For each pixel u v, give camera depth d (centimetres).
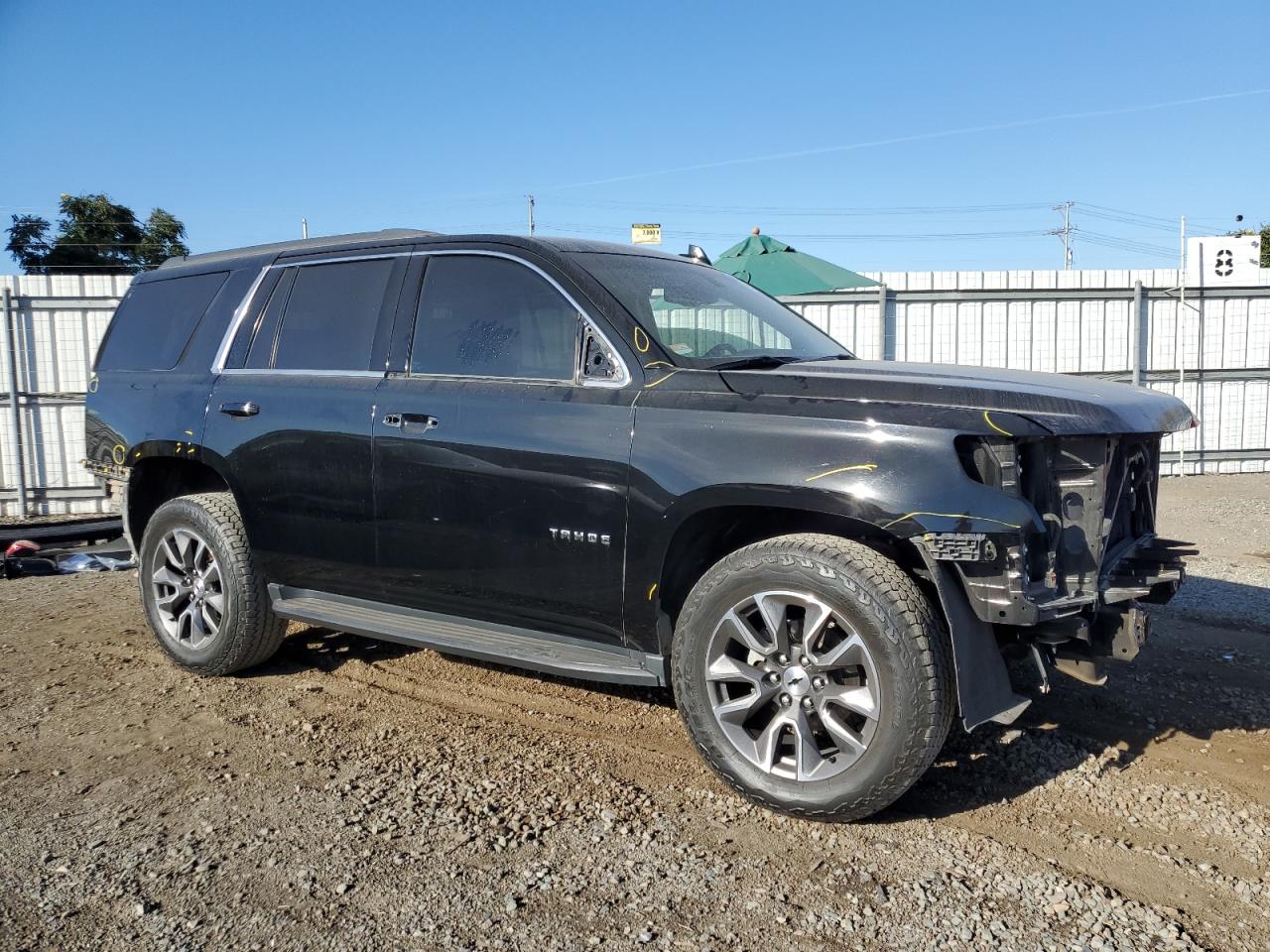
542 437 345
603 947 240
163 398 470
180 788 335
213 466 441
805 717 302
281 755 364
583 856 285
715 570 314
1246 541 829
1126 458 336
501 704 421
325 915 254
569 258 370
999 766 349
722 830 300
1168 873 277
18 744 380
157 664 483
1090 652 319
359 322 417
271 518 425
